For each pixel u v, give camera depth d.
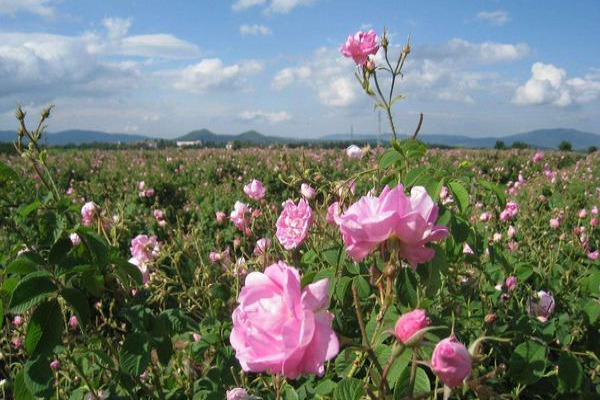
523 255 1.08
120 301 0.64
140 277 0.60
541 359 0.57
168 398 0.66
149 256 0.81
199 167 4.56
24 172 2.89
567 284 0.90
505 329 0.70
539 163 5.30
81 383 0.71
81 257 0.53
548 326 0.68
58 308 0.50
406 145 0.65
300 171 0.86
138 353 0.54
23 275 0.53
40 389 0.49
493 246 0.89
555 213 1.62
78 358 0.72
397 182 0.66
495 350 0.69
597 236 1.32
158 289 0.77
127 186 3.15
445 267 0.53
